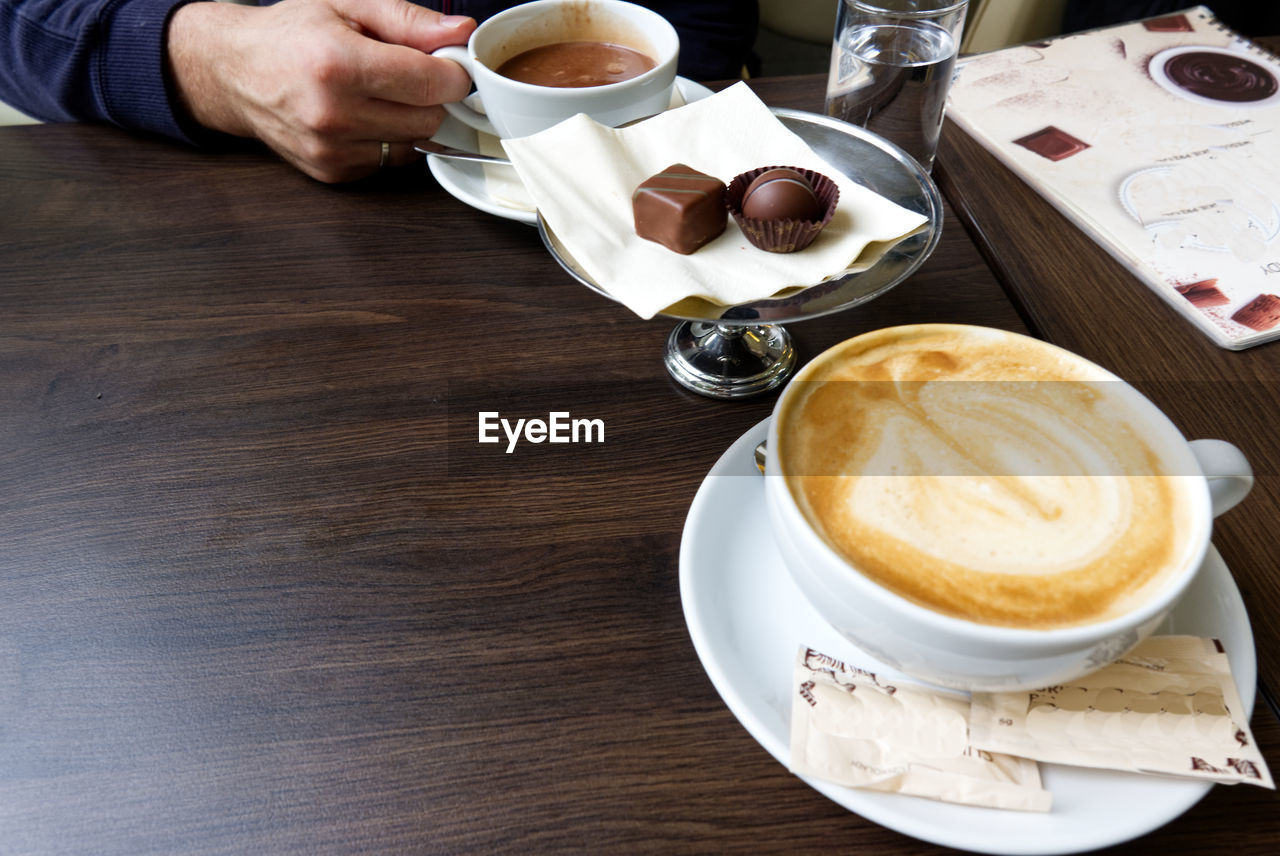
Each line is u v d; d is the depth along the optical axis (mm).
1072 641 276
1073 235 492
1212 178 512
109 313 459
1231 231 481
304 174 546
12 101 616
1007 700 307
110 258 488
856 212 421
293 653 343
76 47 549
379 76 500
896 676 320
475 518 382
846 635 308
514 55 542
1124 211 494
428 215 518
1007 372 344
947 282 471
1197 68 593
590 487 393
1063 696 308
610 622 351
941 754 297
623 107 490
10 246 494
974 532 303
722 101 466
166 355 441
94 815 306
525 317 461
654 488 393
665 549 372
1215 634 320
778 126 457
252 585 361
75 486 391
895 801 290
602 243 406
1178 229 483
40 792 310
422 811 307
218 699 331
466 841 302
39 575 363
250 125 548
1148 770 291
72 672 338
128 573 364
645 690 333
